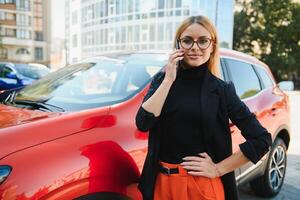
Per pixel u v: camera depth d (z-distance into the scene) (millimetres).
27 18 58844
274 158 4207
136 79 2777
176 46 1931
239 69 3723
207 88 1848
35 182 1780
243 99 3537
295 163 5875
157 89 1821
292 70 34031
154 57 3135
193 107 1816
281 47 33562
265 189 4164
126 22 33844
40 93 2992
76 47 42188
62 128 2066
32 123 2068
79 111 2305
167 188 1890
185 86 1866
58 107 2580
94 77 3051
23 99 2854
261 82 4035
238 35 34656
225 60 3559
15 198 1719
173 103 1841
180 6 29781
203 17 1890
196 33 1837
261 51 34844
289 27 32656
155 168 1913
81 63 3555
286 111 4293
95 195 2004
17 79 13109
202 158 1840
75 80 3117
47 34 60625
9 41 57594
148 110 1800
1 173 1743
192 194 1853
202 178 1853
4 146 1847
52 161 1876
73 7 42469
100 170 2018
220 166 1855
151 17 31781
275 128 3949
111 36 35562
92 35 38438
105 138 2135
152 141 1912
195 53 1841
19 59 58844
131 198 2193
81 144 2027
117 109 2346
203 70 1880
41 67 14805
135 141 2250
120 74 2938
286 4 33000
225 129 1895
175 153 1873
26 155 1840
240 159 1858
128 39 33719
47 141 1957
